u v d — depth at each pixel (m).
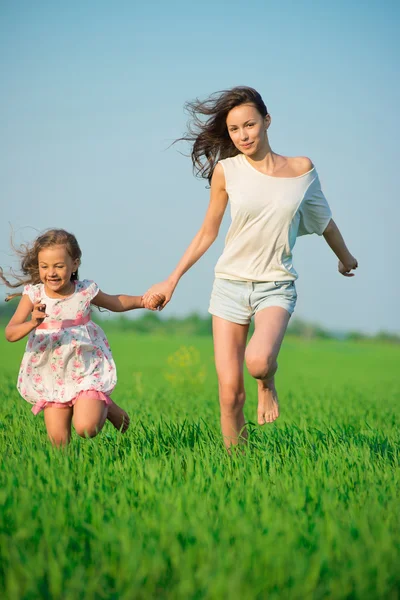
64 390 8.98
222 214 9.09
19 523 5.61
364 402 18.14
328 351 55.47
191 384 21.55
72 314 8.98
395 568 4.94
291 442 9.62
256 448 8.80
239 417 8.84
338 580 4.76
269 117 8.63
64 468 7.14
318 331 75.62
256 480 6.88
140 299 9.45
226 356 8.66
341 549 5.21
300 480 6.96
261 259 8.53
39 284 9.11
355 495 6.71
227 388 8.59
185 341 56.09
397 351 58.75
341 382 27.98
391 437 10.83
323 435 10.20
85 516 5.86
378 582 4.69
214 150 9.08
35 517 5.83
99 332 9.20
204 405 15.39
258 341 8.05
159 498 6.29
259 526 5.68
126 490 6.51
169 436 9.68
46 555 5.20
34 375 9.06
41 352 8.93
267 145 8.64
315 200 8.66
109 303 9.29
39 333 8.91
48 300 8.97
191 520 5.61
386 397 20.73
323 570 4.90
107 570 4.94
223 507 6.02
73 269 8.98
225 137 8.92
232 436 8.77
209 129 8.84
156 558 4.87
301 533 5.50
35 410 8.98
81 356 8.95
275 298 8.51
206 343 53.72
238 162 8.68
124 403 15.77
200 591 4.63
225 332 8.70
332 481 7.01
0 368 28.56
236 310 8.64
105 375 9.02
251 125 8.40
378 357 49.75
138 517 5.83
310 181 8.60
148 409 14.26
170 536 5.38
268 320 8.29
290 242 8.55
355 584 4.74
